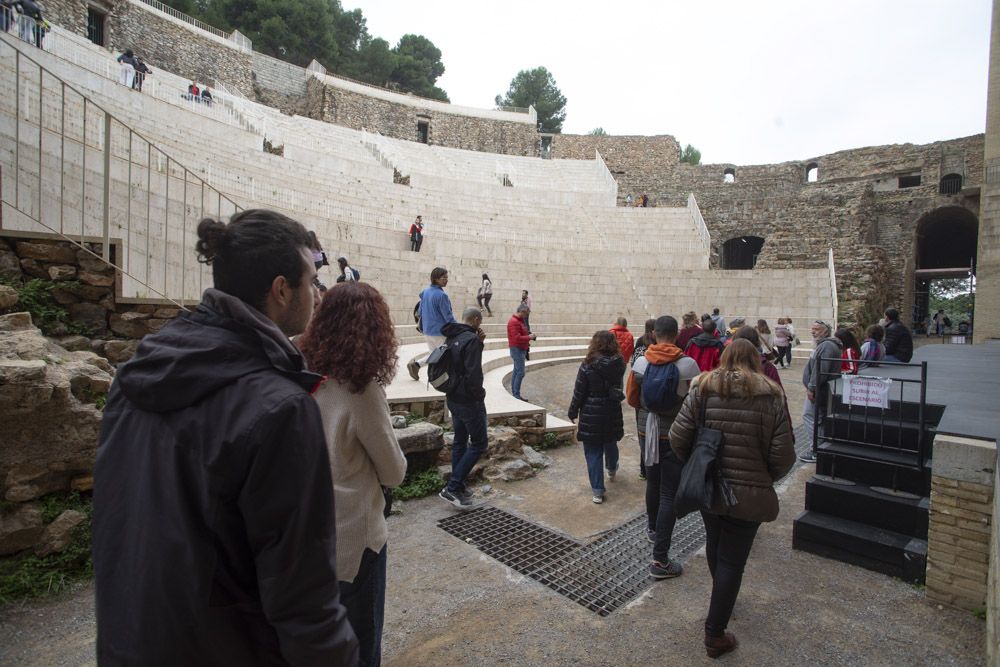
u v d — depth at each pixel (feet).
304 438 4.00
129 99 53.42
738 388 9.93
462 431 16.15
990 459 10.75
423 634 10.16
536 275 66.33
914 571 12.16
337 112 120.98
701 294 70.18
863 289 65.72
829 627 10.56
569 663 9.38
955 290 122.72
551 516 15.98
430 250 63.87
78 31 78.48
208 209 44.55
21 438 11.19
